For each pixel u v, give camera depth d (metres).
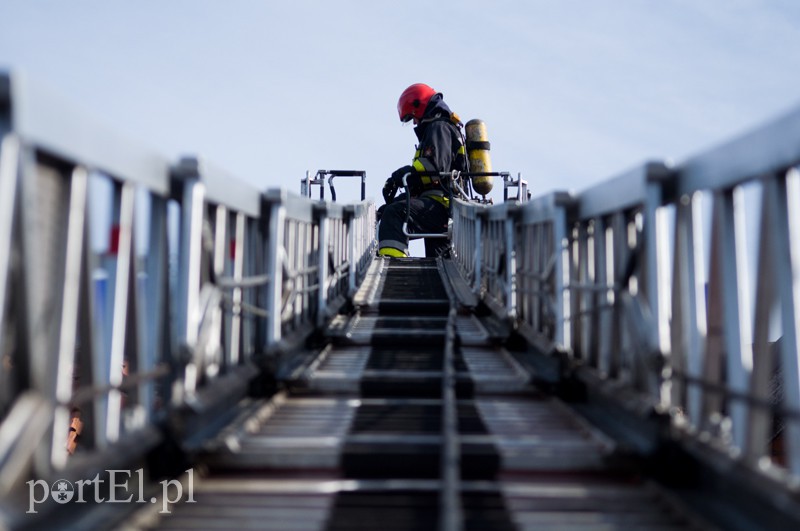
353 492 4.66
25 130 3.15
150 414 4.62
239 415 5.70
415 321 9.34
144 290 4.75
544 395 6.57
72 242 3.66
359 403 6.32
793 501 3.42
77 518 3.82
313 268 8.37
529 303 8.11
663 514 4.31
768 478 3.67
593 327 6.20
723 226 4.24
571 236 6.90
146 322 4.73
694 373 4.60
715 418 4.53
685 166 4.72
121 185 4.23
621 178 5.44
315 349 8.01
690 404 4.66
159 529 4.12
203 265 5.28
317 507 4.44
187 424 4.90
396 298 11.34
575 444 5.16
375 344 8.27
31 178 3.26
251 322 6.46
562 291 6.62
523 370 6.92
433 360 7.66
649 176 4.91
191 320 4.92
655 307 4.88
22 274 3.24
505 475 4.91
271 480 4.86
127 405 4.52
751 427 3.94
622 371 5.48
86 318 3.88
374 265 14.86
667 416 4.70
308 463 4.93
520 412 6.14
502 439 5.23
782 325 3.65
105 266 4.20
